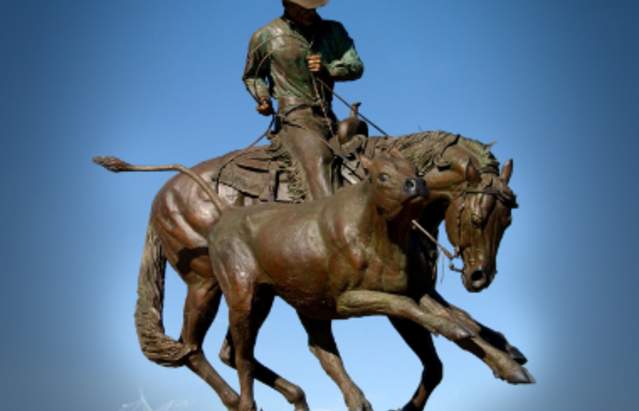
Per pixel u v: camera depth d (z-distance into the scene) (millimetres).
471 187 7648
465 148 7910
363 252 7336
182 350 9062
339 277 7434
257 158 9008
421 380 8133
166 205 9203
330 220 7500
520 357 7594
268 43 9211
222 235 8086
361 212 7359
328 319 8023
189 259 9008
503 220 7645
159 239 9359
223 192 8992
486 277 7559
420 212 7328
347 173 8617
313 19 9289
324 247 7508
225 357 9078
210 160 9305
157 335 9195
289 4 9203
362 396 7883
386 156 7258
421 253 7715
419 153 8062
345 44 9273
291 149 8828
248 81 9297
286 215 7840
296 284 7656
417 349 8117
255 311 7977
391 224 7227
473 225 7586
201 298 9000
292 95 9078
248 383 8172
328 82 9281
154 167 8633
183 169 8617
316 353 8141
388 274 7336
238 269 7906
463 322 7441
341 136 8703
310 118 8984
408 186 7020
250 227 7973
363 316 7512
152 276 9414
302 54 9117
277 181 8820
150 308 9336
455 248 7699
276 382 8602
